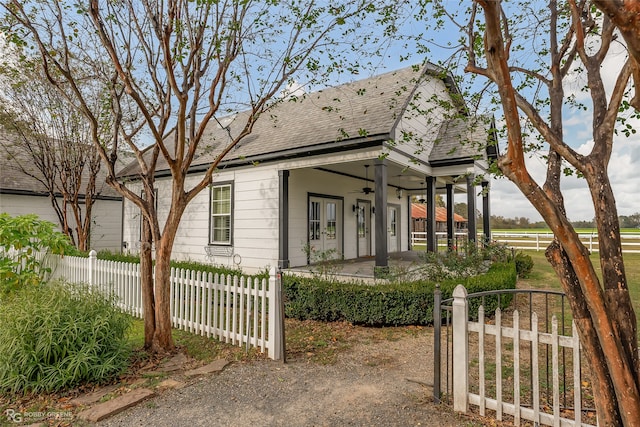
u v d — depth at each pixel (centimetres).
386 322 586
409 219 1630
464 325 312
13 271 600
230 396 343
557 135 219
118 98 492
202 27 438
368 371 405
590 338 186
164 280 467
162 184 1208
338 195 1192
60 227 1393
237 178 1029
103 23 439
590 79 211
